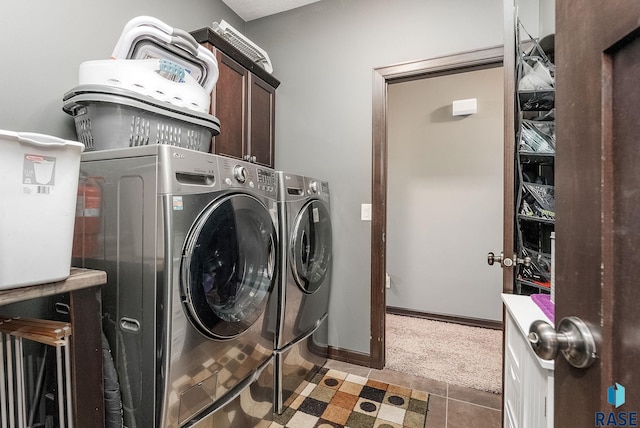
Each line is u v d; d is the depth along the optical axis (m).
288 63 2.58
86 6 1.58
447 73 2.13
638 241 0.38
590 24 0.46
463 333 2.89
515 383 1.13
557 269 0.55
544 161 1.47
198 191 1.18
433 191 3.24
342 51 2.38
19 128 1.35
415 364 2.30
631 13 0.38
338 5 2.40
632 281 0.38
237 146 2.11
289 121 2.57
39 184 0.80
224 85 1.99
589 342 0.44
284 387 1.76
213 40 1.89
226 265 1.39
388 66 2.23
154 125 1.35
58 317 1.28
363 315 2.29
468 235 3.12
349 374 2.15
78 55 1.55
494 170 3.03
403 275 3.36
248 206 1.42
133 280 1.13
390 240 3.40
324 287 2.24
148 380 1.09
